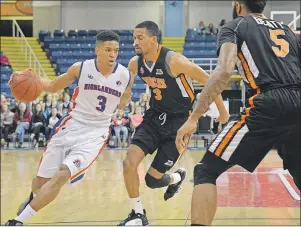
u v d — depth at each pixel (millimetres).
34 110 13422
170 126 4383
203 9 22000
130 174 4223
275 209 5645
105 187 7340
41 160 4191
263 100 2787
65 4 22312
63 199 6414
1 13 23797
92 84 4105
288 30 3020
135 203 4316
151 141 4344
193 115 2758
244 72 2887
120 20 22328
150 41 4199
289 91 2809
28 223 5035
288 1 20984
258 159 2840
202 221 2725
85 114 4156
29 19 23766
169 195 5094
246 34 2869
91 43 19828
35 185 4191
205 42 19484
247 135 2795
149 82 4375
